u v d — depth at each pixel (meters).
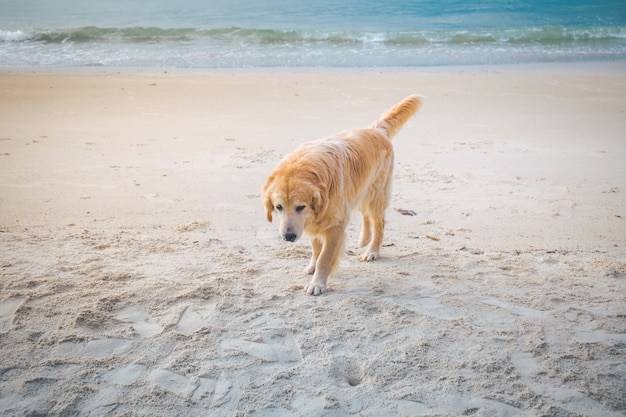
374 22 30.77
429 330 3.92
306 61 19.83
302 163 4.55
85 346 3.62
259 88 14.92
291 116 12.09
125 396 3.17
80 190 7.46
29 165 8.43
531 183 8.13
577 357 3.60
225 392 3.23
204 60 19.72
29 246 5.35
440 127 11.41
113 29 24.38
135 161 8.84
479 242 6.08
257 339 3.76
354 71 17.83
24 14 32.00
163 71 17.42
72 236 5.72
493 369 3.47
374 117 12.02
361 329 3.92
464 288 4.67
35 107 12.44
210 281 4.61
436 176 8.48
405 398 3.20
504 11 34.72
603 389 3.29
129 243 5.55
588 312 4.21
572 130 11.12
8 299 4.14
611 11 33.88
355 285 4.77
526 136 10.73
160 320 3.96
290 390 3.26
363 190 5.23
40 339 3.66
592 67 18.30
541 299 4.44
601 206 7.20
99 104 12.88
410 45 23.44
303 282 4.75
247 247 5.69
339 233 4.77
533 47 22.78
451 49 22.44
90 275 4.65
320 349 3.67
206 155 9.26
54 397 3.13
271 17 32.25
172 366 3.44
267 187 4.66
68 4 37.25
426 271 5.09
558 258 5.48
